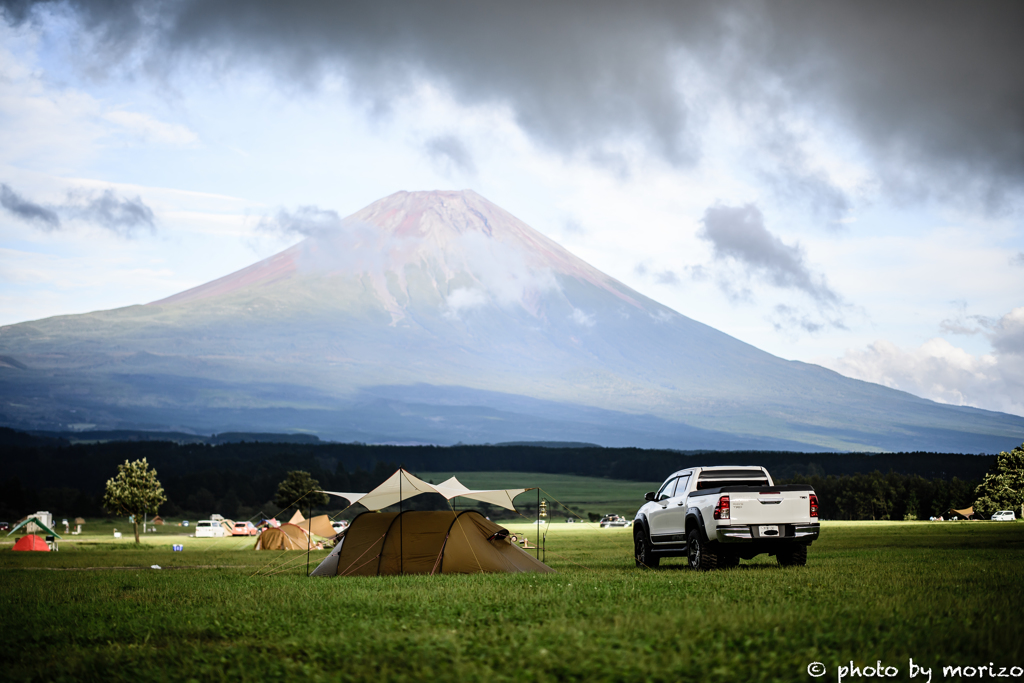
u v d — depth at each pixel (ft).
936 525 261.44
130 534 358.64
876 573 59.77
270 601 51.78
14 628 44.52
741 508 66.54
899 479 488.44
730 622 35.32
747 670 27.58
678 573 64.54
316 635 37.42
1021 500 333.42
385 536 78.95
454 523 79.41
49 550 190.60
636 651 30.37
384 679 28.19
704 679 26.81
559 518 477.36
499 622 39.27
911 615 37.01
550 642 32.71
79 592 63.82
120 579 79.46
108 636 40.96
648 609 41.16
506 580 62.34
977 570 62.08
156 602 54.13
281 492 412.36
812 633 32.91
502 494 98.63
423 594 52.60
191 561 130.00
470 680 27.48
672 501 75.31
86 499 531.09
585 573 68.90
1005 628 33.73
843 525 293.02
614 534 248.73
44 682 31.58
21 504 519.19
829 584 51.29
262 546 194.18
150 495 275.18
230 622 43.24
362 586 60.70
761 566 72.33
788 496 67.46
